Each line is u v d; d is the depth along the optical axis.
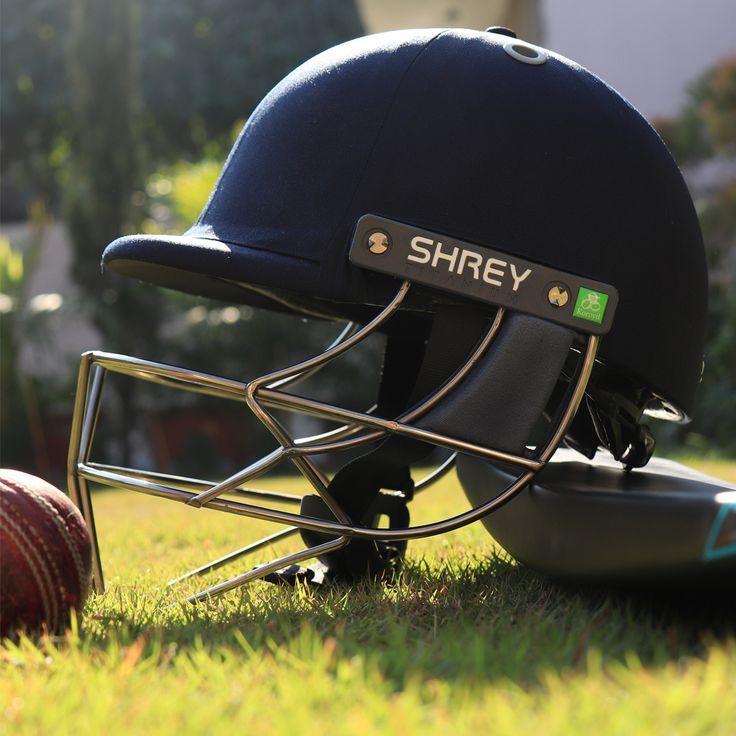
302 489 1.64
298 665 0.54
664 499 0.59
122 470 0.79
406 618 0.64
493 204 0.67
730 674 0.51
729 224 2.85
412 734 0.46
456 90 0.69
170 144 5.81
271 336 4.06
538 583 0.74
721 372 2.79
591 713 0.47
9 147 5.94
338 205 0.68
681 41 3.44
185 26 5.50
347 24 5.48
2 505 0.61
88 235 4.15
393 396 0.83
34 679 0.54
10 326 3.72
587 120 0.70
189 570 0.89
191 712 0.50
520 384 0.67
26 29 5.51
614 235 0.69
